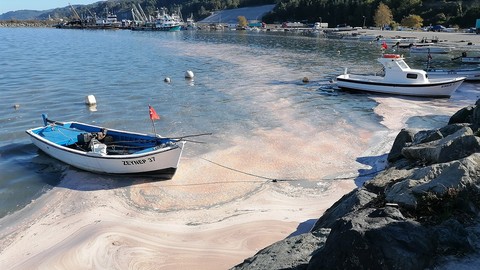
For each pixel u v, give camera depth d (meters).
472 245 7.24
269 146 19.95
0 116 25.14
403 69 32.03
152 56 59.56
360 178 16.34
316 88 35.06
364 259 6.41
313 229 11.41
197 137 21.25
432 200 8.48
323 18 155.88
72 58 55.31
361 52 67.19
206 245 11.95
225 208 14.05
